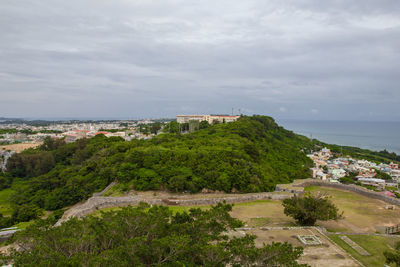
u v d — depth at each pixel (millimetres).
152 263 11516
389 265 13352
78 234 12344
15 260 10398
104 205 24250
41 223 13000
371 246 15734
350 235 17406
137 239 11555
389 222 20766
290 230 17844
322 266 13188
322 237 16734
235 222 13625
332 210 19344
